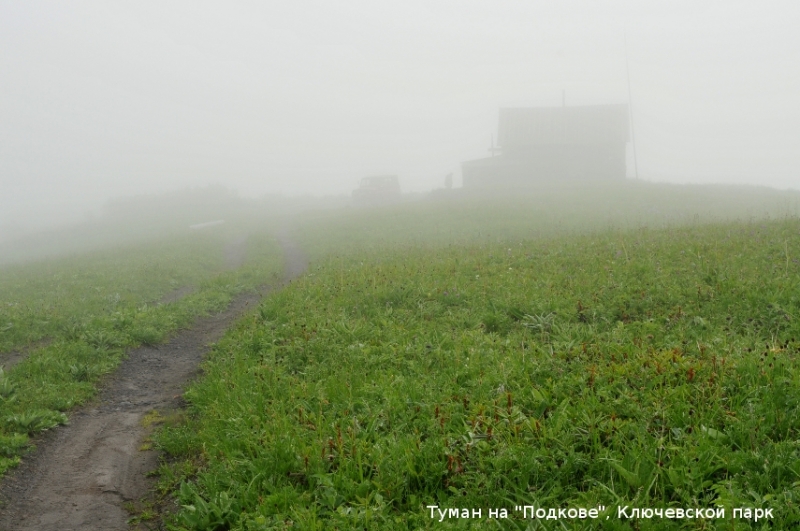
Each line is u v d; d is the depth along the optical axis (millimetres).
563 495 4984
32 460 7336
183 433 7586
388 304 11516
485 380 7035
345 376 7910
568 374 7012
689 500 4555
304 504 5273
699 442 5168
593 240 16562
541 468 5234
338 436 5938
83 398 9305
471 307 10781
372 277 13672
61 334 12633
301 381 8031
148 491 6520
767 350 6801
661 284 10219
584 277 11438
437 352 8414
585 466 5273
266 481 5672
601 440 5637
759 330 8062
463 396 6730
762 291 9266
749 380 6211
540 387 6613
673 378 6457
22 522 6000
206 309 15688
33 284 22250
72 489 6633
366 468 5668
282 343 10000
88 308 16188
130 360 11344
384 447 5840
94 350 11164
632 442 5332
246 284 19641
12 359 11430
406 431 6262
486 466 5336
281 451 6000
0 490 6559
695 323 8539
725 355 6891
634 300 9750
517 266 13594
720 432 5336
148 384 10133
